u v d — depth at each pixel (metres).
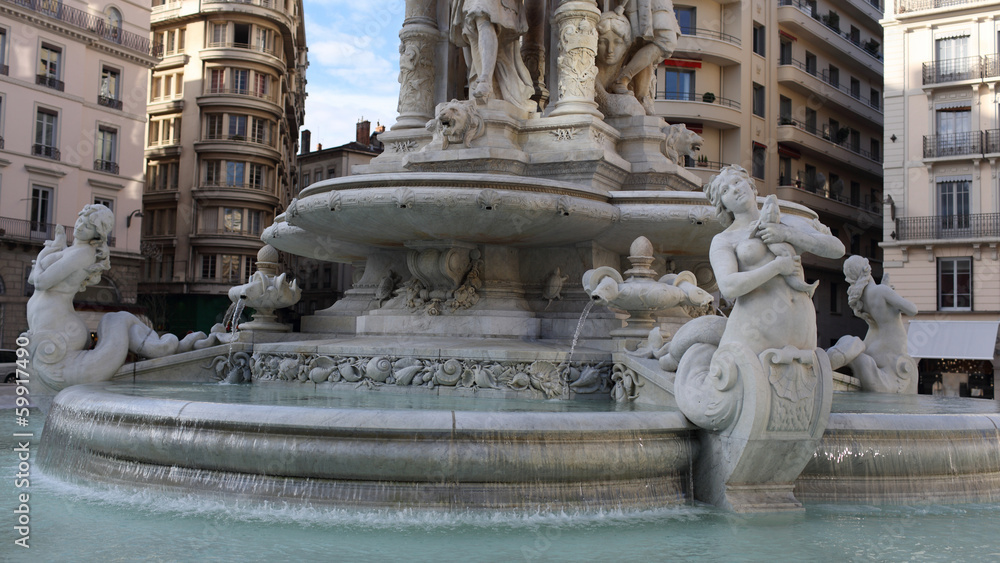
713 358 5.19
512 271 9.32
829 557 4.00
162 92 48.12
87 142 36.19
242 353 8.54
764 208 5.14
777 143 39.03
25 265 33.34
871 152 45.69
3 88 32.75
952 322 29.72
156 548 3.87
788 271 5.07
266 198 47.56
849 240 43.62
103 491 5.09
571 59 9.87
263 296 9.54
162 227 47.50
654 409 6.03
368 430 4.58
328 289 52.28
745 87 37.12
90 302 35.09
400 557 3.80
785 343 5.08
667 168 10.03
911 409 6.53
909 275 31.45
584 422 4.86
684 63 36.38
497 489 4.63
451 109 9.29
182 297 46.41
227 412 4.80
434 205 7.81
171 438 4.91
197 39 47.31
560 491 4.75
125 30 37.56
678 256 10.01
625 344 7.57
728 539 4.34
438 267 8.87
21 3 33.16
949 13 31.33
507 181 7.85
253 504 4.64
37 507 4.65
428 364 7.43
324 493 4.60
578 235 8.73
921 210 31.59
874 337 9.52
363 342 8.25
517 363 7.20
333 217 8.40
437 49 11.08
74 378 7.68
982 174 30.62
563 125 9.55
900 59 32.31
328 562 3.69
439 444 4.59
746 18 37.16
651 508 5.01
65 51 35.12
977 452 5.62
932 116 31.66
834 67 42.91
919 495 5.41
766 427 4.97
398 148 10.69
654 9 10.87
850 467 5.34
